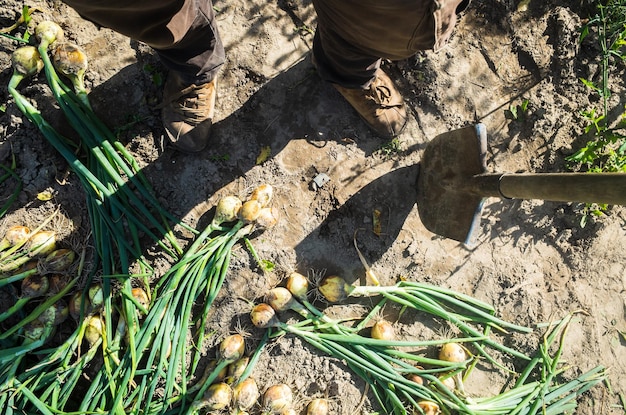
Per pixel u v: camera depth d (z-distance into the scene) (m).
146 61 1.07
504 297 1.13
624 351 1.15
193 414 1.00
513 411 1.07
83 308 0.98
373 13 0.67
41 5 1.03
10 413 0.93
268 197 1.05
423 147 1.13
